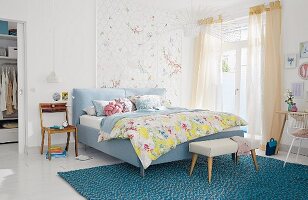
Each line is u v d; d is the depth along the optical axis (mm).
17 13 4688
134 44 6027
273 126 5230
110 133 3852
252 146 3875
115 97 5582
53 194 3027
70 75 5238
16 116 6105
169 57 6555
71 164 4195
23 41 4863
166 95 6527
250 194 3018
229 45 6426
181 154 3809
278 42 5195
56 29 5059
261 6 5461
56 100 5105
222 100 6316
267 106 5312
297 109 4914
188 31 4965
